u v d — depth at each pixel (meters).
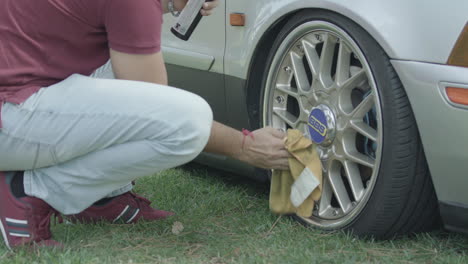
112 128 2.38
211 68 3.33
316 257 2.41
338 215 2.76
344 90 2.65
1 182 2.47
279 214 2.91
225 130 2.60
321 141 2.75
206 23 3.38
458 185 2.37
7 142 2.37
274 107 3.01
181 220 2.88
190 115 2.38
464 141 2.30
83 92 2.37
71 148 2.39
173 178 3.52
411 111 2.44
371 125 2.68
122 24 2.29
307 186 2.63
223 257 2.47
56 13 2.31
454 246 2.60
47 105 2.35
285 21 2.96
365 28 2.49
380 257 2.49
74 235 2.66
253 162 2.67
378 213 2.55
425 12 2.37
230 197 3.22
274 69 2.98
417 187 2.49
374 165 2.56
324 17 2.69
